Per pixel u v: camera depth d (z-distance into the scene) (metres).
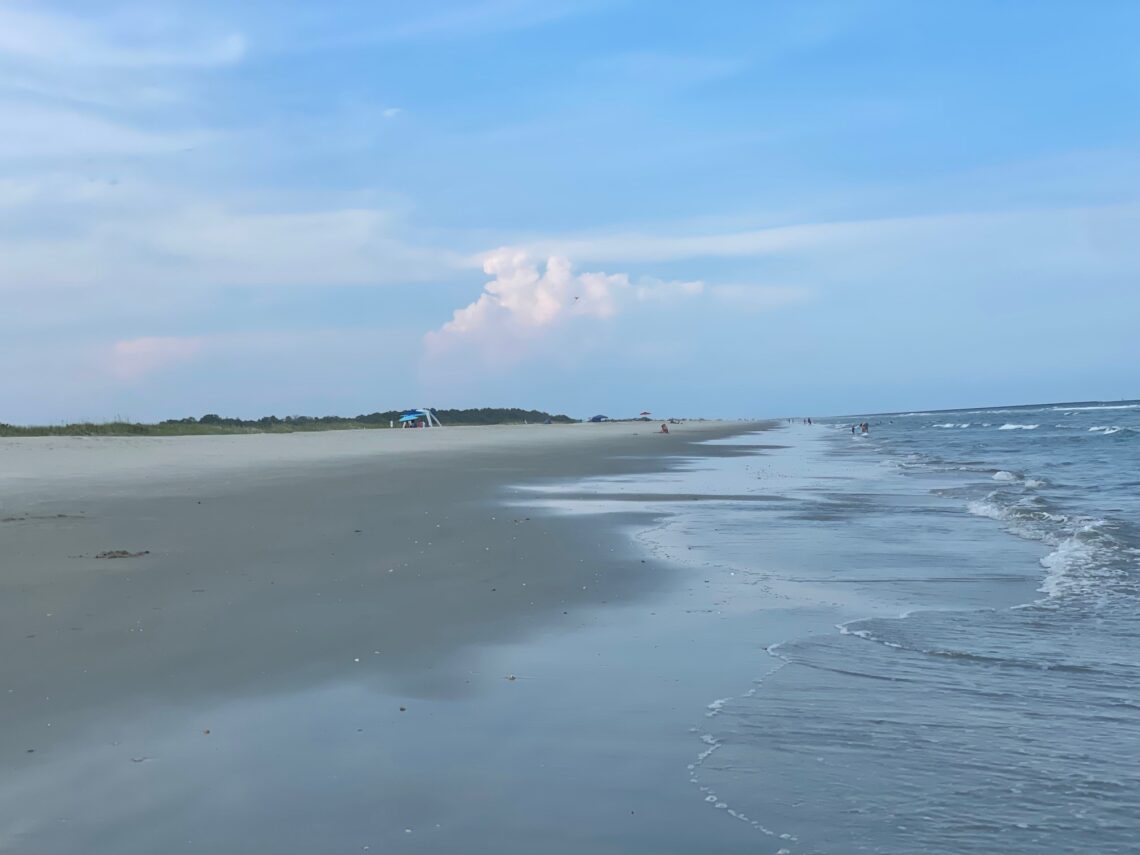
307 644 6.73
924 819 4.11
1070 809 4.23
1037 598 8.84
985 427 80.94
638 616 7.90
